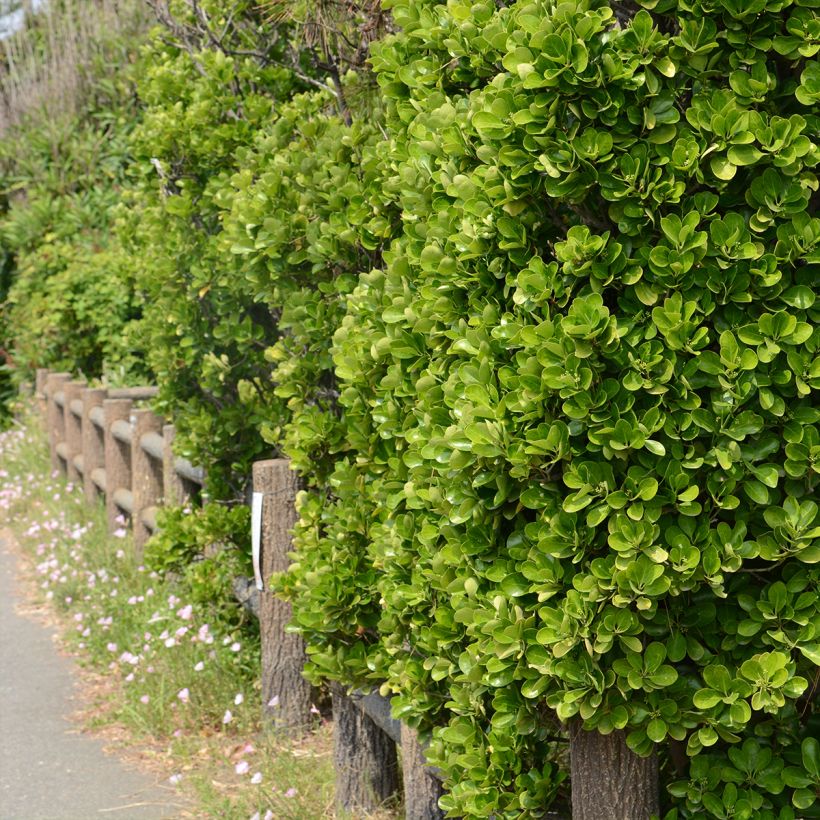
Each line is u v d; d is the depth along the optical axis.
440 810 3.31
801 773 2.31
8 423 12.90
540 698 2.48
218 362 5.09
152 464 6.92
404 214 2.95
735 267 2.24
